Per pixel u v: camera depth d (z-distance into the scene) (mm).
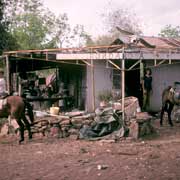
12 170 10078
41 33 47375
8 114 13359
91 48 16188
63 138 14008
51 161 10883
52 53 17453
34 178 9359
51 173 9750
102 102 16625
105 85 19094
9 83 17703
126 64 19562
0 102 13289
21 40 45844
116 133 13867
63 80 21391
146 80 19156
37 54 17594
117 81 19469
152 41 23219
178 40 25453
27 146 12836
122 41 21484
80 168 10141
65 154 11648
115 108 15070
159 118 18781
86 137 13812
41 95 20203
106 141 13320
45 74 34562
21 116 13328
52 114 15828
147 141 13656
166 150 12219
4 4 30859
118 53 15781
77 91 19922
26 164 10625
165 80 20547
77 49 16625
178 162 10758
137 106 15242
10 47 30859
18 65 21141
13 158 11297
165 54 17656
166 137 14430
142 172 9773
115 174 9609
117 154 11648
